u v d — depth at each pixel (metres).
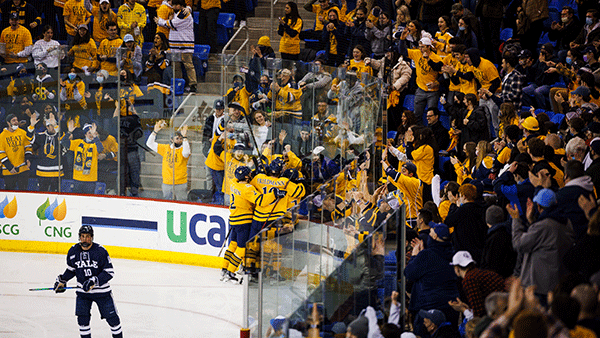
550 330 11.25
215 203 34.44
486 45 36.91
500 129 27.91
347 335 14.84
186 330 26.08
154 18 40.81
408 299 20.53
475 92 32.88
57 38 44.00
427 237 21.05
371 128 28.50
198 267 35.03
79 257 23.62
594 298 11.59
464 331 17.62
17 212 37.97
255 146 32.66
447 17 36.00
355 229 22.30
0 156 37.59
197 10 45.19
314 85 30.86
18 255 37.34
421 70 34.44
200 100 33.81
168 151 34.91
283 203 30.94
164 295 30.34
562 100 30.47
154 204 35.91
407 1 38.41
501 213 17.98
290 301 20.95
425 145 29.19
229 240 34.03
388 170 26.66
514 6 39.53
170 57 33.84
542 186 18.38
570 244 15.48
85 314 23.92
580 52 32.94
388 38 35.47
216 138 33.69
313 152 31.23
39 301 29.39
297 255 21.11
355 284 16.67
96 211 36.94
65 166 37.00
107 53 35.06
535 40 36.84
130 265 35.38
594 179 18.91
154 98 34.62
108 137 35.94
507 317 11.78
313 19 45.78
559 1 41.47
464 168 27.84
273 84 31.83
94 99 35.69
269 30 45.47
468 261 16.20
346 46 36.97
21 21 42.47
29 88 36.56
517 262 16.94
